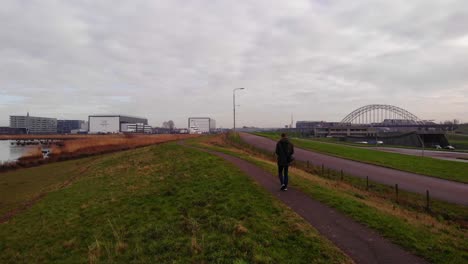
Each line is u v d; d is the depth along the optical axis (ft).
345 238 23.22
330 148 138.10
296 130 571.69
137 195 47.70
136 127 626.64
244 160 69.51
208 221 29.81
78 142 192.85
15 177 95.09
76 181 75.97
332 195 35.47
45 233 38.27
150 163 84.89
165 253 24.32
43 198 60.34
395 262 19.47
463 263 19.48
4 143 350.23
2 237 39.58
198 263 21.74
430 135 258.57
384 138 316.40
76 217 42.60
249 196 35.45
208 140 176.86
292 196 35.50
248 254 21.70
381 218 27.40
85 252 29.84
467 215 42.01
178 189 46.03
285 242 22.94
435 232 25.94
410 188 57.67
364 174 73.15
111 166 93.04
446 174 71.36
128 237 31.01
